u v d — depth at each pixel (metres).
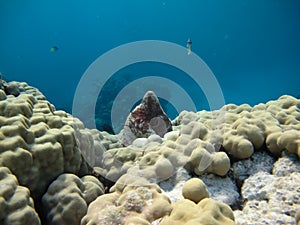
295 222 0.43
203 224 0.38
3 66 11.20
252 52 10.03
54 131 0.63
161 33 14.36
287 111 0.75
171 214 0.43
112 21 14.19
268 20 9.45
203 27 12.59
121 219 0.44
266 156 0.64
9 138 0.55
